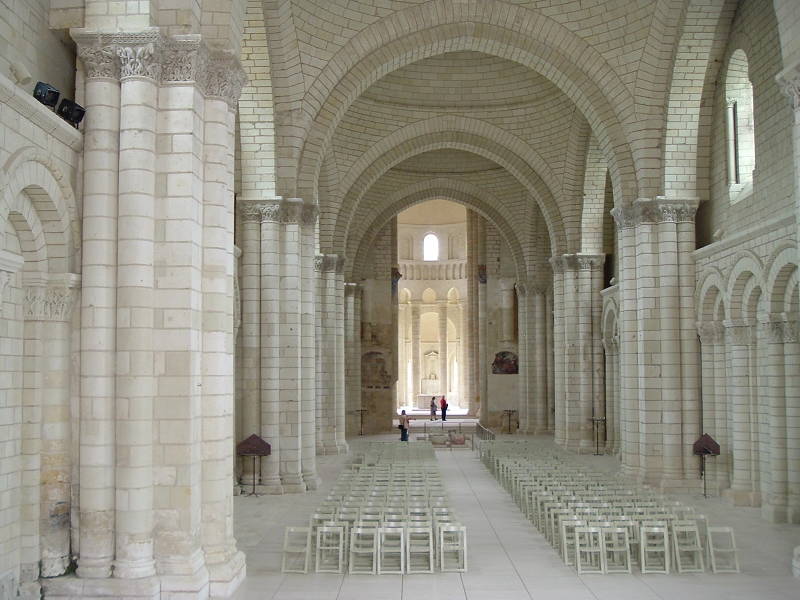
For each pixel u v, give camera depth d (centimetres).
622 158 2555
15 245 1273
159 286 1322
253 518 2022
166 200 1331
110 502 1280
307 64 2456
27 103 1136
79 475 1293
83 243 1308
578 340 3597
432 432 4788
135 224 1304
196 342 1349
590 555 1548
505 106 3503
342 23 2462
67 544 1292
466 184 4472
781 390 1961
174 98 1344
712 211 2452
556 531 1739
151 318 1312
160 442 1300
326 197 3562
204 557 1345
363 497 1777
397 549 1484
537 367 4512
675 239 2478
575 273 3597
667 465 2439
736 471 2208
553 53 2569
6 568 1215
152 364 1310
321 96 2505
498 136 3553
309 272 2619
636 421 2572
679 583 1408
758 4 2116
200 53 1354
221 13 1427
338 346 3725
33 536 1270
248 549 1680
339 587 1385
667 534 1499
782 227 1884
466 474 2984
